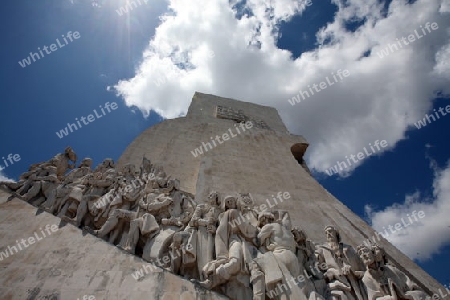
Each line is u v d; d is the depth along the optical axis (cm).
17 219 585
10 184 698
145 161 906
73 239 554
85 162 880
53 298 444
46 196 699
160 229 623
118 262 514
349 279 584
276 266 539
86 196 673
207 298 484
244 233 617
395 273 580
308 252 638
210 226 610
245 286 518
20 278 469
